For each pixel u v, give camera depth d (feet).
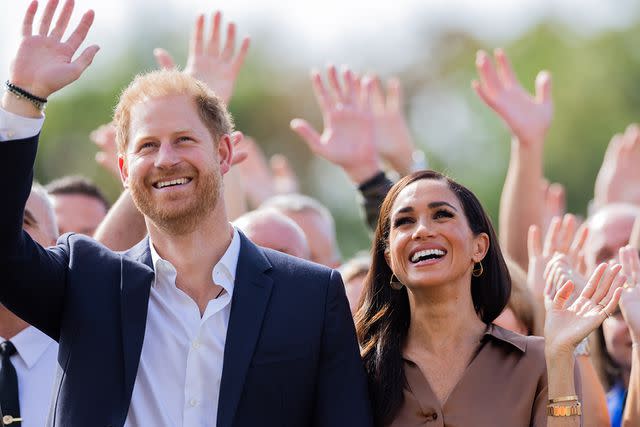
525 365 50.19
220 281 48.49
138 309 48.01
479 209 52.13
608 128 229.04
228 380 46.85
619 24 246.68
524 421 49.49
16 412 53.47
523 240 73.20
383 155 86.48
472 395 49.80
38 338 54.44
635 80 237.86
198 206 47.73
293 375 47.80
